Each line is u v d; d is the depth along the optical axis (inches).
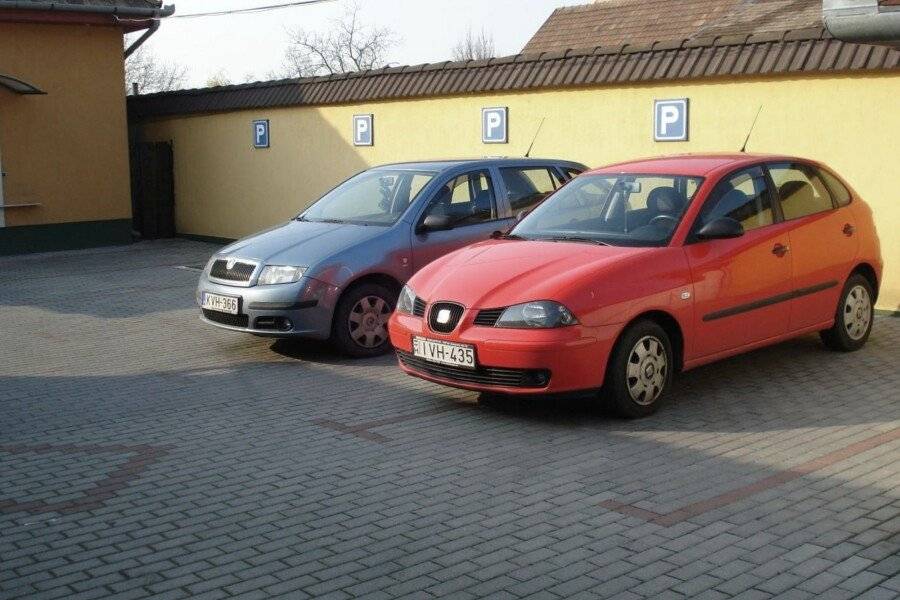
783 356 331.0
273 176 685.3
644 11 858.8
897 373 305.6
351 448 245.0
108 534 193.3
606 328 252.4
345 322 343.3
